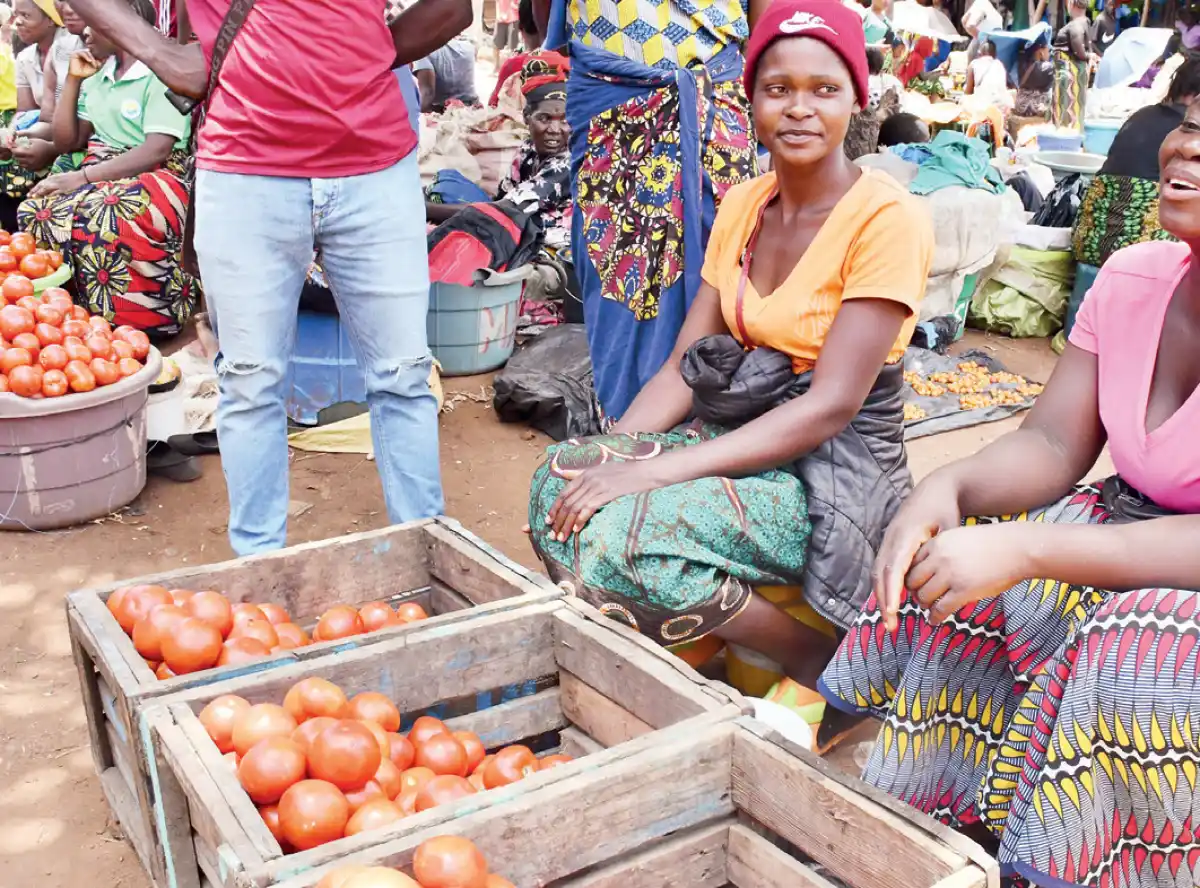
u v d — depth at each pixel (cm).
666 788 166
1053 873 165
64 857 212
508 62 695
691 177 304
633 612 227
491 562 226
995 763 180
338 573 236
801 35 222
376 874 131
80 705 262
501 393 441
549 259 546
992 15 1281
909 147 571
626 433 257
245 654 197
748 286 249
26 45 685
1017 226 579
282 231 263
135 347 364
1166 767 157
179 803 171
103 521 357
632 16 304
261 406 274
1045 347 576
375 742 167
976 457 196
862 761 236
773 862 169
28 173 568
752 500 228
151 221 486
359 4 254
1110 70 993
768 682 246
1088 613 168
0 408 323
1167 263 187
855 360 227
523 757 183
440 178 574
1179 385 184
